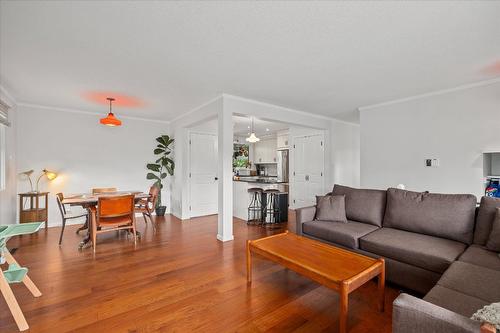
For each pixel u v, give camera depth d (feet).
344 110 15.84
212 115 13.52
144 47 7.63
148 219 17.24
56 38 7.05
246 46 7.59
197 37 7.06
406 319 3.41
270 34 6.89
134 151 18.15
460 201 7.72
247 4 5.61
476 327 2.92
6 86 11.16
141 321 5.88
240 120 19.38
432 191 12.07
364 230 8.83
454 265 5.75
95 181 16.63
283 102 13.96
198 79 10.38
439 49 7.75
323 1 5.49
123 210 11.41
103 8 5.72
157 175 19.17
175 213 18.84
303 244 7.88
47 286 7.55
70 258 9.88
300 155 19.98
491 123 10.32
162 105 14.64
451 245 7.09
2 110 11.28
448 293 4.56
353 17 6.09
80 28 6.55
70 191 15.78
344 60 8.57
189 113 16.25
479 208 7.44
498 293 4.50
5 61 8.54
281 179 25.68
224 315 6.11
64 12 5.85
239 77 10.19
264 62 8.73
